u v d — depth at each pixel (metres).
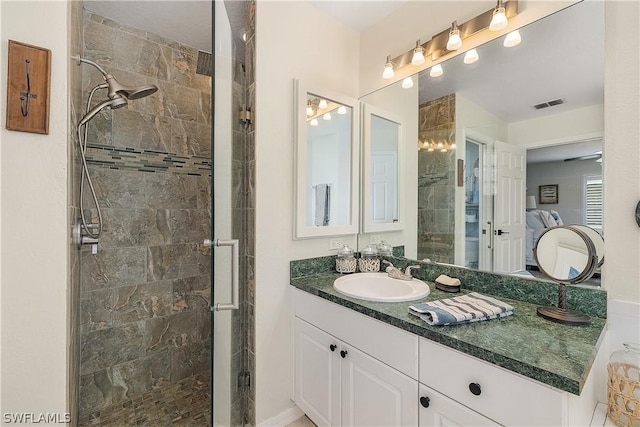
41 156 0.66
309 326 1.50
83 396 1.66
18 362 0.64
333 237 1.86
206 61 2.12
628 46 0.99
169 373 1.95
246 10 1.63
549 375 0.67
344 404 1.28
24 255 0.64
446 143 1.56
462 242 1.49
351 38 1.98
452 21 1.50
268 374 1.57
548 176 1.17
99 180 1.72
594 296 1.03
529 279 1.21
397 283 1.53
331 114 1.81
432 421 0.93
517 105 1.27
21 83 0.63
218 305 1.03
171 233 1.98
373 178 1.93
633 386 0.82
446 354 0.89
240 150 1.52
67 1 0.69
